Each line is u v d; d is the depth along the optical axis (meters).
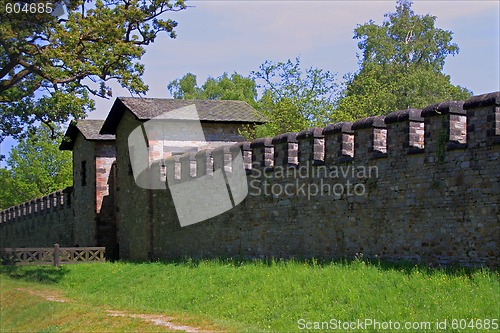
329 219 24.58
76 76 30.91
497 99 19.06
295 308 19.16
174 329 17.73
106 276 29.92
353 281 20.05
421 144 21.72
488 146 19.30
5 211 65.06
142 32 31.75
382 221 22.50
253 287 22.23
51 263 35.34
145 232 35.38
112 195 42.53
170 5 31.89
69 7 30.70
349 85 55.28
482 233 19.38
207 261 28.97
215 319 19.12
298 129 44.84
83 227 44.34
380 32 61.19
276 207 27.02
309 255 25.41
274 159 27.12
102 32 30.73
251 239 28.30
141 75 31.83
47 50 29.66
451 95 59.69
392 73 59.03
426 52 61.56
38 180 72.38
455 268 19.72
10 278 30.39
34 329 19.70
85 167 44.31
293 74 48.81
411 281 18.88
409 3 62.94
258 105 49.53
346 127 23.98
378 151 22.84
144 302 23.47
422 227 21.11
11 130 33.38
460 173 20.03
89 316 20.12
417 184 21.31
